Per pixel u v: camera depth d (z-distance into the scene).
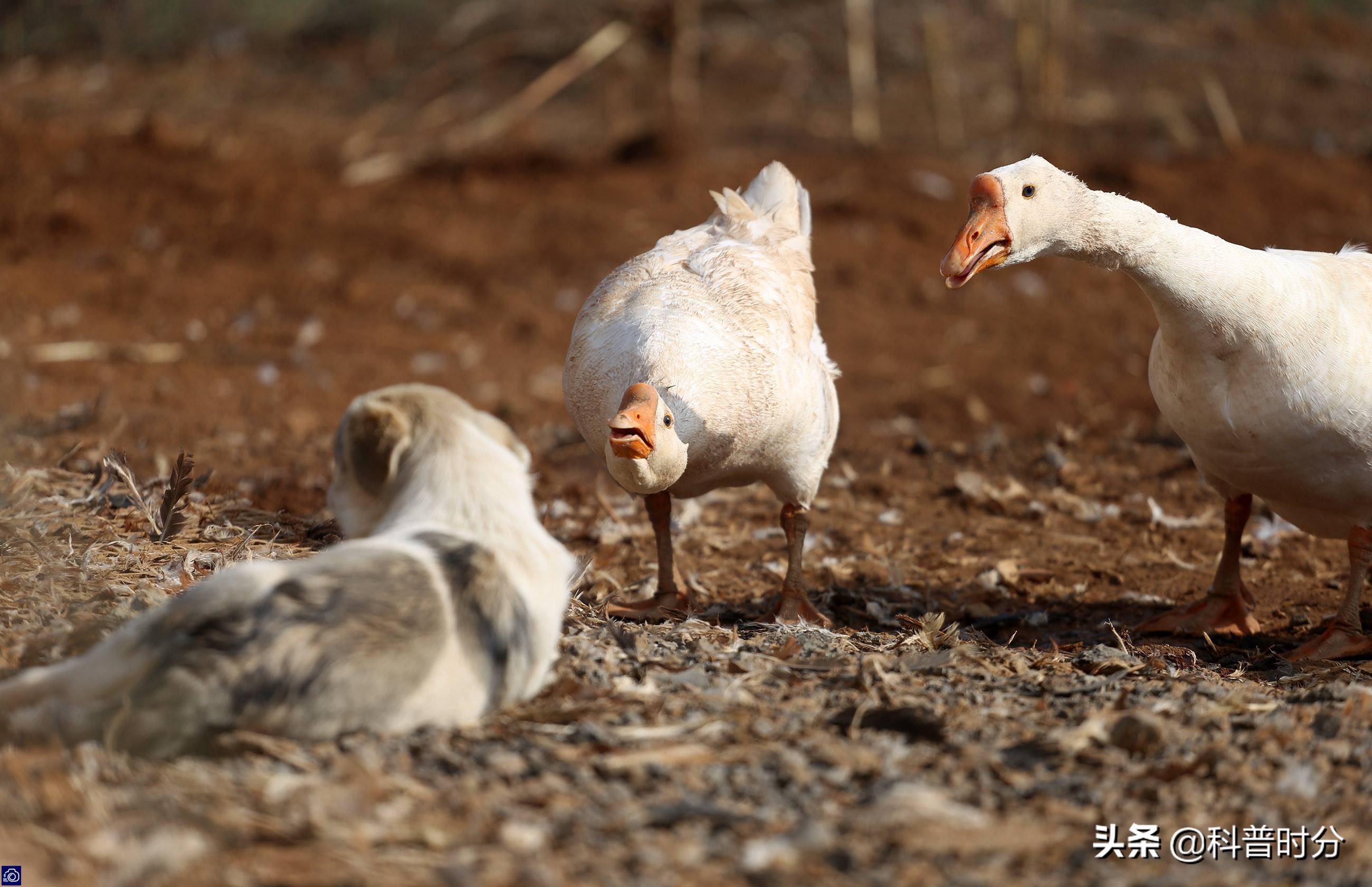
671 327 9.52
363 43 36.62
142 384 18.47
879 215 25.78
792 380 9.98
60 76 34.62
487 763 6.42
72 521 10.47
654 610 10.45
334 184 27.58
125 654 6.16
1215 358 9.73
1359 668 9.57
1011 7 33.34
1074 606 11.80
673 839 5.80
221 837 5.66
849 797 6.32
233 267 24.06
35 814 5.76
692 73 31.48
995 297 23.33
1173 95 31.67
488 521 6.91
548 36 35.09
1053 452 16.45
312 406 18.12
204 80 34.62
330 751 6.36
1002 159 28.70
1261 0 36.59
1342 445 9.60
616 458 8.30
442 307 22.77
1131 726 7.10
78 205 25.58
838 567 12.62
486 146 30.20
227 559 9.78
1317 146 28.95
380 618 6.27
